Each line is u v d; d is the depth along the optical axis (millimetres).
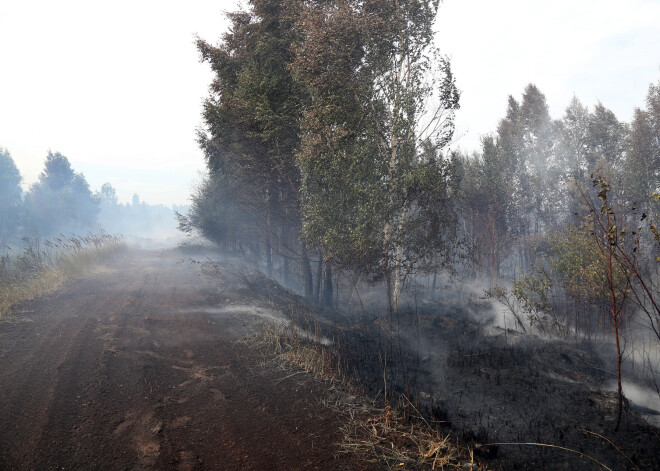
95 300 10188
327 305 14555
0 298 8836
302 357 7258
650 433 5539
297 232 15141
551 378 7883
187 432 4594
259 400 5539
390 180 12016
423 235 12750
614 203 15727
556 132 28266
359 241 10984
